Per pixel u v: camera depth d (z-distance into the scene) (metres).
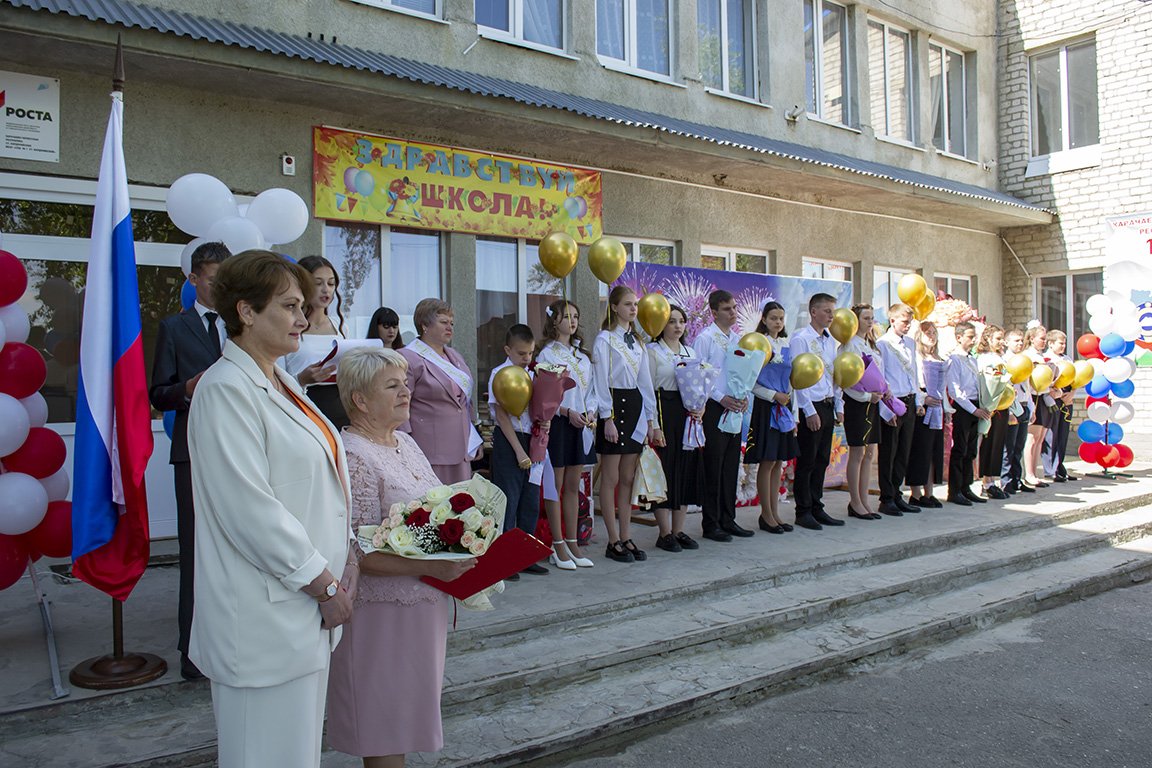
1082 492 8.38
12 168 4.94
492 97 5.97
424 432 4.39
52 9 4.30
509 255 7.14
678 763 3.19
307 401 2.19
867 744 3.36
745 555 5.42
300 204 4.04
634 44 8.25
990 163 12.45
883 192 9.35
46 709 2.98
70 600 4.33
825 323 6.44
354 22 6.28
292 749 1.93
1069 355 12.15
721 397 5.71
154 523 5.41
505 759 3.08
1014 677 4.14
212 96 5.54
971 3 12.15
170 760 2.83
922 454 7.33
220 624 1.89
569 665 3.71
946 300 8.87
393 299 6.47
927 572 5.40
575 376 5.05
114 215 3.26
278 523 1.87
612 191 7.61
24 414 3.30
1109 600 5.66
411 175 6.36
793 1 9.62
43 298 5.18
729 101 8.92
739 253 8.90
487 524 2.25
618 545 5.32
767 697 3.87
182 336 3.32
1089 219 11.72
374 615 2.35
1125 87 11.39
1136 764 3.21
